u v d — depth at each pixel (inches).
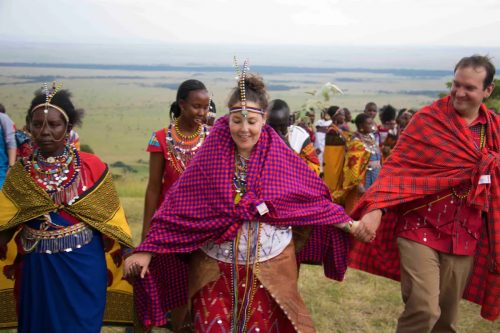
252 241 141.3
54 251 146.6
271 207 140.4
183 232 142.3
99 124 5797.2
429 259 163.2
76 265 147.8
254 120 138.1
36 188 145.5
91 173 152.0
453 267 166.1
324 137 388.8
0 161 296.5
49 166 148.1
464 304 236.7
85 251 149.3
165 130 190.5
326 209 149.2
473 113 164.9
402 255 166.4
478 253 172.2
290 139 237.1
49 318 146.9
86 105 7544.3
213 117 221.0
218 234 140.9
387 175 166.9
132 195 530.3
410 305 162.1
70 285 147.4
